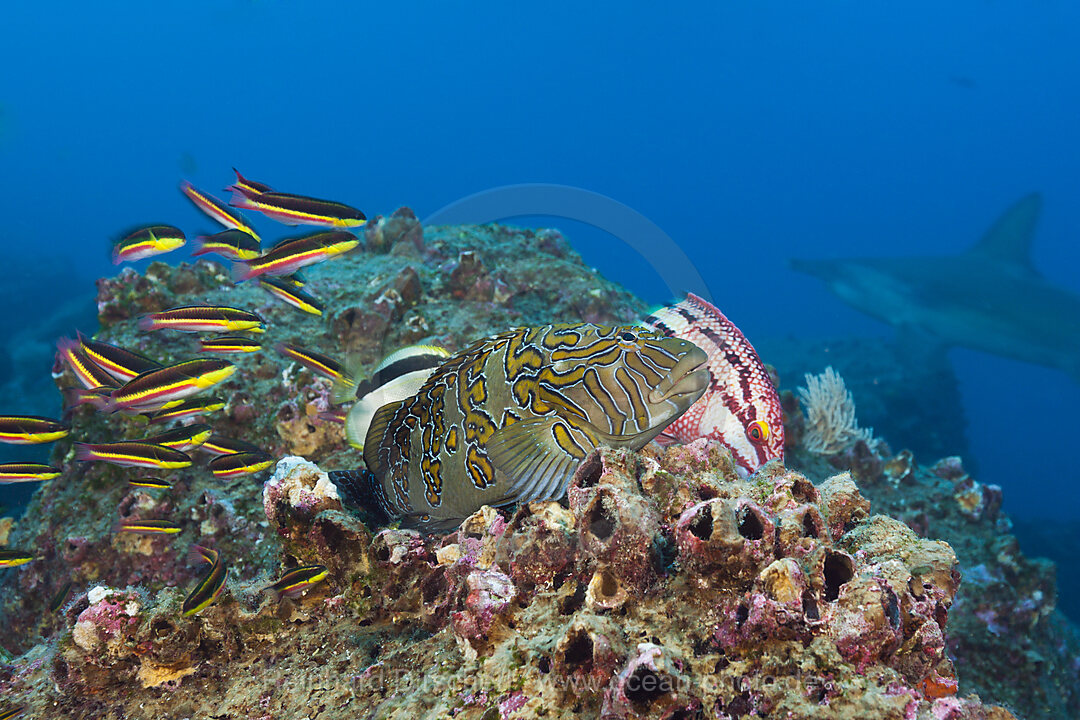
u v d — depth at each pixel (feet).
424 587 1.80
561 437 1.78
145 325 2.54
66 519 2.89
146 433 2.93
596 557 1.52
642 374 1.75
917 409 9.67
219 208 2.66
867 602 1.35
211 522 2.70
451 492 1.90
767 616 1.37
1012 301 9.90
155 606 1.79
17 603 2.95
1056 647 3.33
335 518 1.82
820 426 3.52
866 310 10.99
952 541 3.32
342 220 2.55
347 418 2.17
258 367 3.12
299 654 1.78
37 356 12.03
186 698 1.75
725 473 1.82
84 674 1.75
